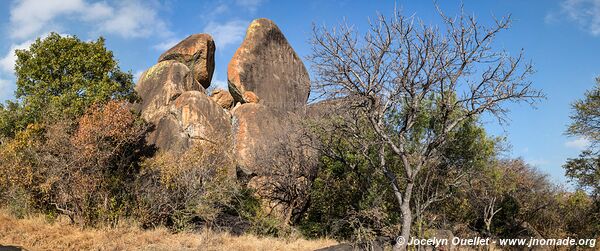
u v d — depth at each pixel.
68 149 17.52
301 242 16.77
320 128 17.16
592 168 18.56
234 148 24.14
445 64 13.23
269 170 20.45
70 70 21.48
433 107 16.69
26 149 17.62
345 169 18.55
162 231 16.72
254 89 28.86
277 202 21.08
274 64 30.25
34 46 21.58
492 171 18.50
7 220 16.61
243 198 20.11
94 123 18.22
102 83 21.23
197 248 14.82
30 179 17.17
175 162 18.56
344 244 14.36
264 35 30.50
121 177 18.36
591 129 18.80
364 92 13.33
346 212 17.83
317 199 19.80
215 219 18.00
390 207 16.92
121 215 17.33
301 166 19.97
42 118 20.09
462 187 18.23
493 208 19.27
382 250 13.73
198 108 24.17
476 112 13.42
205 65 29.23
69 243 14.85
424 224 14.38
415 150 16.12
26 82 21.17
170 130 23.44
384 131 14.38
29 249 14.05
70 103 20.38
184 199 18.06
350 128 14.77
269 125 25.72
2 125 20.61
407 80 13.36
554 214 22.06
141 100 23.92
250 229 18.25
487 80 13.31
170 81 25.53
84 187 17.00
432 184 16.64
